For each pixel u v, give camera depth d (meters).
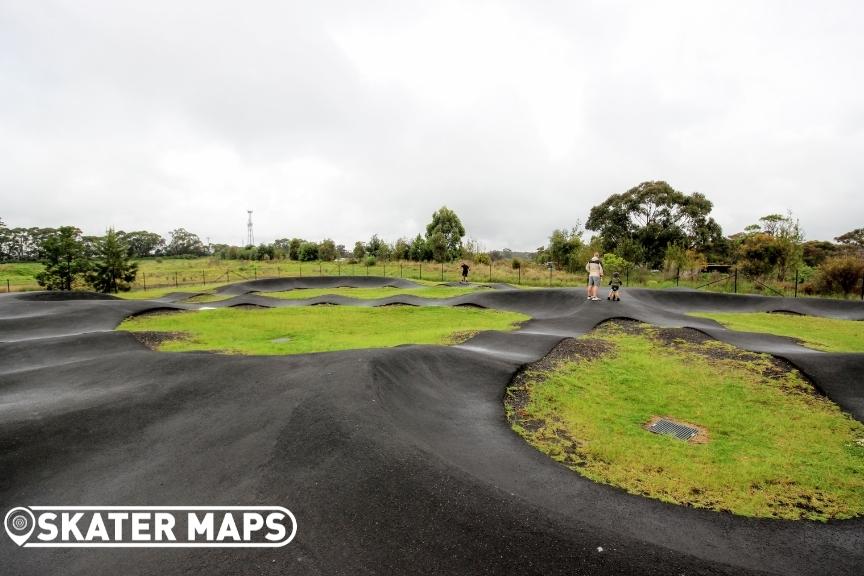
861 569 3.07
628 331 10.45
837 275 18.81
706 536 3.34
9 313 13.00
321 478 3.56
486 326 12.11
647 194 36.88
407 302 16.83
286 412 4.75
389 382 5.95
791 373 7.25
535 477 4.15
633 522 3.46
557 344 9.11
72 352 8.70
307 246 48.25
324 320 13.36
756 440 5.22
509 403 6.28
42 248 25.34
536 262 37.31
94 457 4.11
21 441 4.34
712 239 36.22
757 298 15.93
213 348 9.31
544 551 2.79
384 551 2.80
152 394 5.50
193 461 3.98
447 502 3.23
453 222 43.75
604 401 6.39
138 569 2.75
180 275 36.25
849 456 4.86
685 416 5.90
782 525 3.57
